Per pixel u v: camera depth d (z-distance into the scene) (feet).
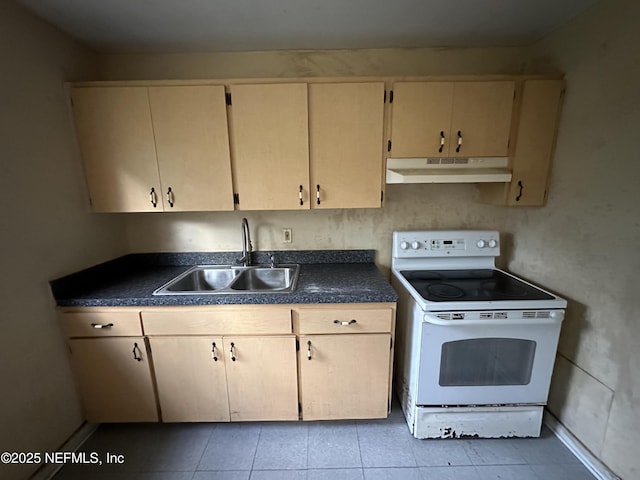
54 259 5.09
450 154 5.52
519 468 4.94
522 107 5.36
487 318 4.86
